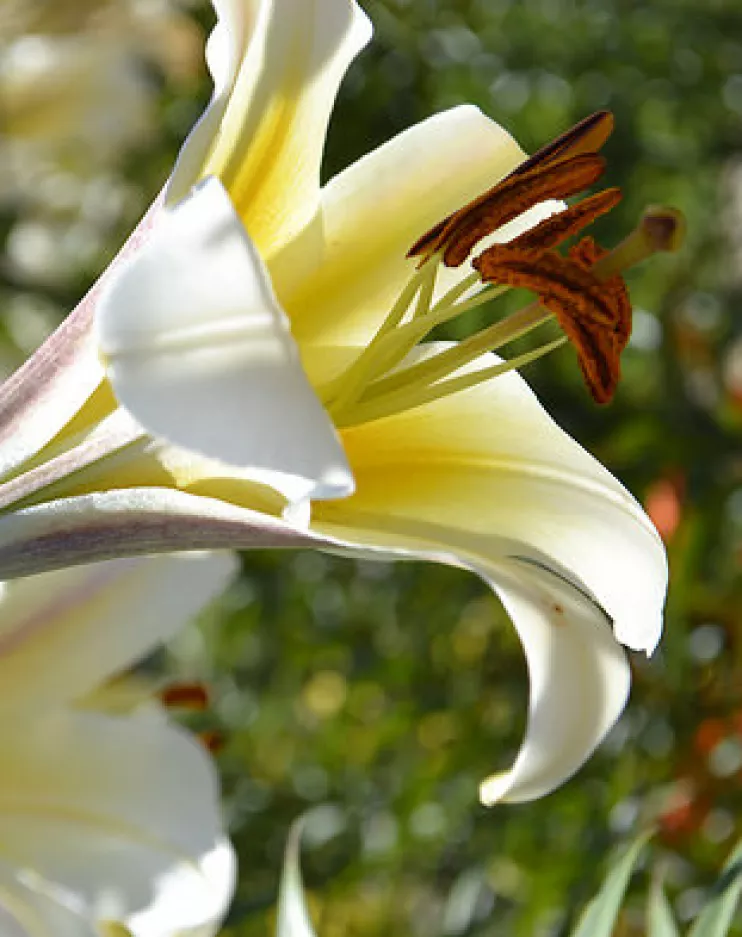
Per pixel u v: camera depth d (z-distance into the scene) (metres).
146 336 0.56
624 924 0.91
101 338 0.56
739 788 0.99
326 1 0.60
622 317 0.61
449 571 1.13
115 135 1.27
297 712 1.16
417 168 0.63
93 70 1.28
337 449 0.56
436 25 1.15
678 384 1.12
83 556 0.60
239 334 0.56
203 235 0.56
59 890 0.75
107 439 0.60
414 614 1.13
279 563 1.16
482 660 1.12
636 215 1.15
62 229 1.31
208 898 0.76
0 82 1.31
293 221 0.62
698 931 0.66
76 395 0.60
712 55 1.18
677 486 1.03
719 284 1.21
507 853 0.99
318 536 0.58
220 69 0.60
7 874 0.75
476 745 1.06
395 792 1.05
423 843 1.02
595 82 1.16
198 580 0.77
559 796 0.98
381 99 1.12
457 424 0.63
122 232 1.23
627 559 0.62
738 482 1.04
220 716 1.14
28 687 0.76
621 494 0.62
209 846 0.76
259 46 0.60
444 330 1.05
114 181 1.28
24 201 1.32
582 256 0.61
